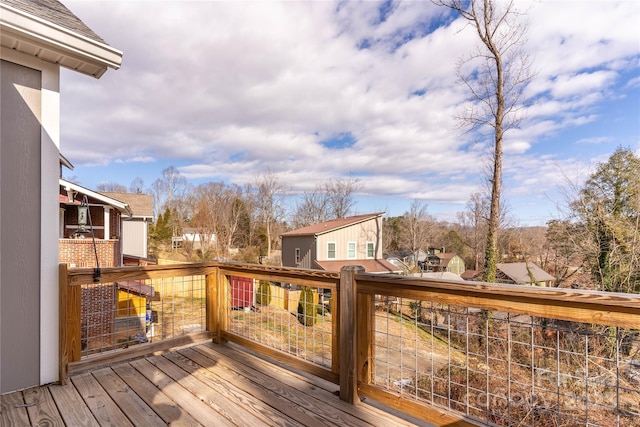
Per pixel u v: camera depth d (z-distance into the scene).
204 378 2.62
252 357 3.07
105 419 2.03
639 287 8.43
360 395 2.23
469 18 11.69
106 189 37.06
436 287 1.84
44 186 2.56
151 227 31.47
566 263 9.94
